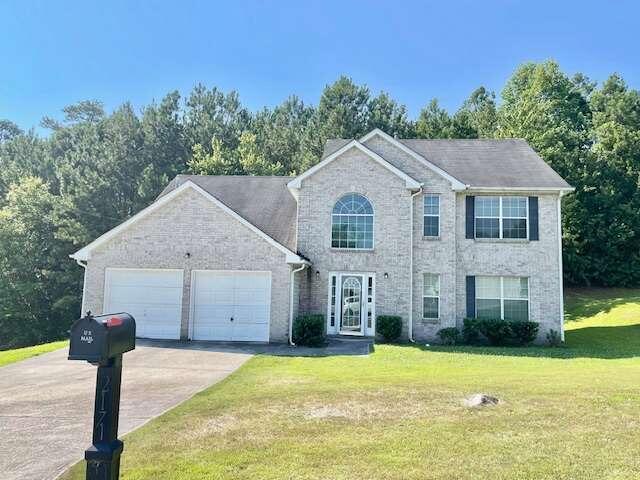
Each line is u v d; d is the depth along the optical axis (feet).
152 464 20.72
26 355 53.88
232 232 63.93
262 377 40.01
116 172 136.15
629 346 66.74
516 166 75.82
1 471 20.95
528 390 31.91
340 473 19.49
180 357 51.34
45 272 113.60
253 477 19.27
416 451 21.66
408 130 168.86
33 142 179.52
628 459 20.57
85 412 30.32
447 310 69.00
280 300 62.80
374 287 68.69
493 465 20.08
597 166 134.92
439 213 70.90
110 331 13.89
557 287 69.62
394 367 45.55
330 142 84.02
